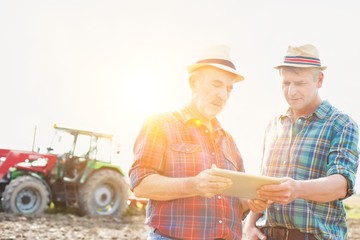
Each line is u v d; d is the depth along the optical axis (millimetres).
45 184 12391
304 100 3230
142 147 2885
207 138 3000
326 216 3205
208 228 2809
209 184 2549
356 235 11047
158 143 2895
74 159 12891
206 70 2920
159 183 2729
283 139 3391
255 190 2705
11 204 11641
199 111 3000
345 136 3158
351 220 14594
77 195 12742
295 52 3215
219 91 2912
